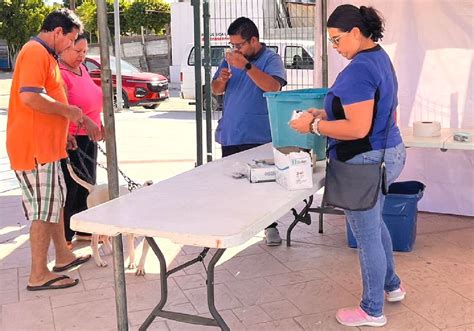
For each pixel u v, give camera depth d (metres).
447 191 4.95
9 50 27.83
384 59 2.70
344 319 3.01
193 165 7.21
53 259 4.08
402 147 2.88
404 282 3.54
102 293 3.48
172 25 18.45
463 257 3.96
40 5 26.92
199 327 3.04
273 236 4.24
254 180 2.83
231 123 4.10
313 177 2.87
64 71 3.98
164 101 13.77
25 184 3.42
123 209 2.39
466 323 3.02
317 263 3.89
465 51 4.66
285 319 3.11
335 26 2.68
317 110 2.94
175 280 3.64
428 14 4.71
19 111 3.34
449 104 4.78
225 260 3.97
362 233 2.85
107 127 2.54
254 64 3.94
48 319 3.16
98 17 2.44
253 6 7.25
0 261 4.02
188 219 2.23
